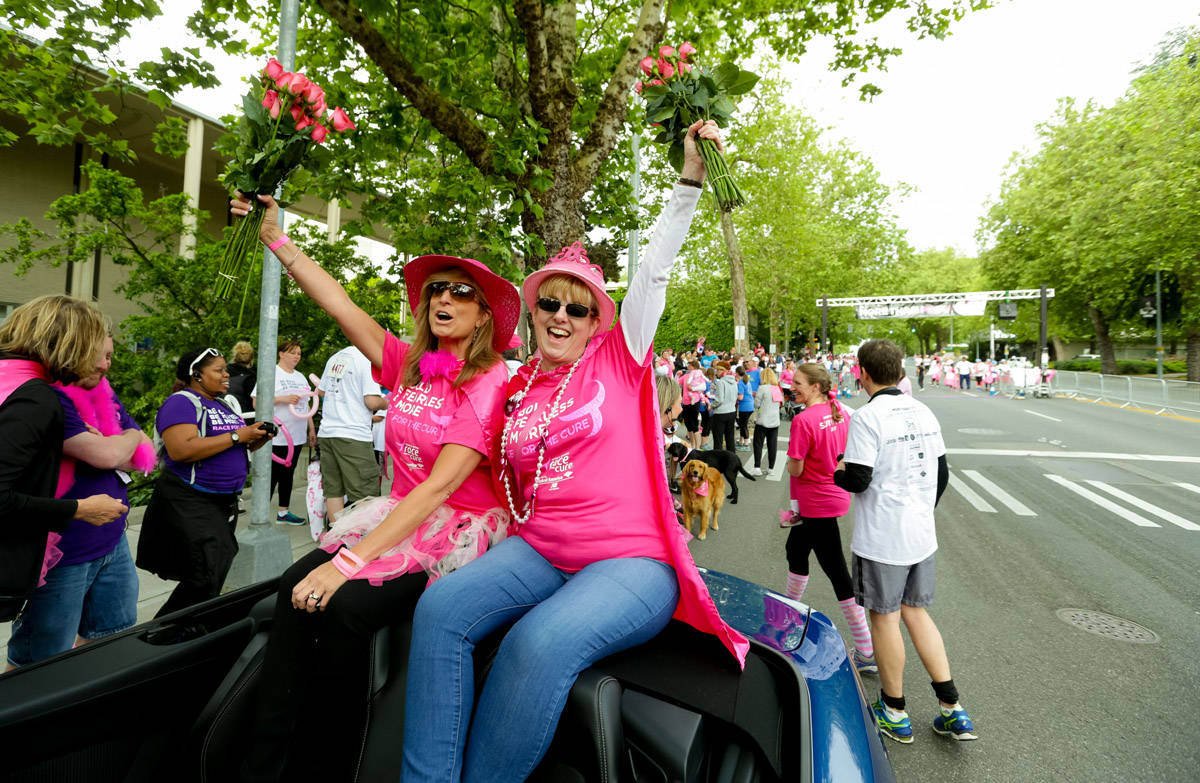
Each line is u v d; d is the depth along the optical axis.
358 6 4.81
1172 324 32.47
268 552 4.62
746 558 5.77
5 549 1.97
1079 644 4.00
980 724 3.13
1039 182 32.69
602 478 1.65
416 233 6.37
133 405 8.92
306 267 2.10
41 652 2.44
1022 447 12.38
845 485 3.00
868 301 34.31
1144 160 25.69
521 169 5.14
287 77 1.95
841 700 1.65
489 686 1.40
